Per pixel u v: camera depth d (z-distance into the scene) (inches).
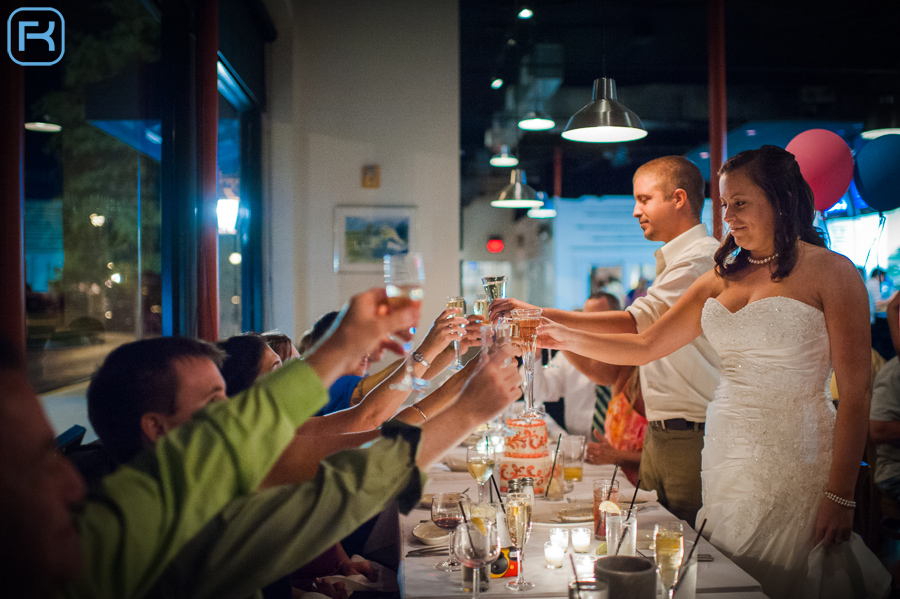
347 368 33.7
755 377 70.7
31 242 76.7
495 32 227.8
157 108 110.2
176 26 109.9
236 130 171.9
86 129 97.0
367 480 33.4
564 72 236.5
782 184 69.0
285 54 187.8
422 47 195.3
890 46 241.8
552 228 357.7
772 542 69.0
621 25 230.7
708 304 75.4
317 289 193.9
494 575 58.2
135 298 108.3
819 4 225.1
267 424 30.7
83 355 93.6
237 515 33.2
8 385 22.7
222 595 33.4
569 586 43.0
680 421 91.4
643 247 358.6
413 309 34.2
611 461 107.6
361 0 194.4
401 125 195.3
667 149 294.8
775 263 70.3
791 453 68.5
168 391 42.5
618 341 79.4
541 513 76.0
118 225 106.3
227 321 160.4
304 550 33.3
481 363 37.8
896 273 163.0
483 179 279.0
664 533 50.8
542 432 84.7
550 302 360.2
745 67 251.4
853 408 65.9
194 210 112.1
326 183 194.2
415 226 195.3
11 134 54.7
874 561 66.6
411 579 58.6
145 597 33.2
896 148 133.8
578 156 308.2
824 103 257.6
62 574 22.1
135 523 27.0
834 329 67.4
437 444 35.7
